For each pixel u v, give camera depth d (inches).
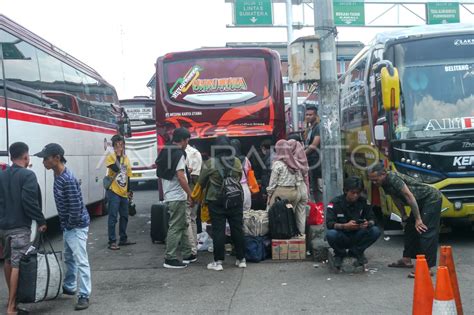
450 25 370.9
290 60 317.1
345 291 250.2
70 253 249.6
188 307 233.3
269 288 258.7
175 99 423.5
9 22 333.7
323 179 319.9
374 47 381.1
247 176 349.4
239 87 424.5
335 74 317.7
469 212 334.6
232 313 223.5
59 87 419.2
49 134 386.6
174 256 305.6
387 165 351.3
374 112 380.5
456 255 317.1
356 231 280.1
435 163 335.0
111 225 369.7
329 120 316.2
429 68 349.1
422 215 273.0
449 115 341.4
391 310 221.8
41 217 230.2
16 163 233.6
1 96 310.3
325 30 315.3
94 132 518.6
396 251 334.3
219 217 296.8
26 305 241.6
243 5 815.7
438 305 178.5
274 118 422.9
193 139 417.7
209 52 426.3
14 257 223.6
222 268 299.1
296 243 313.6
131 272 299.9
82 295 236.5
